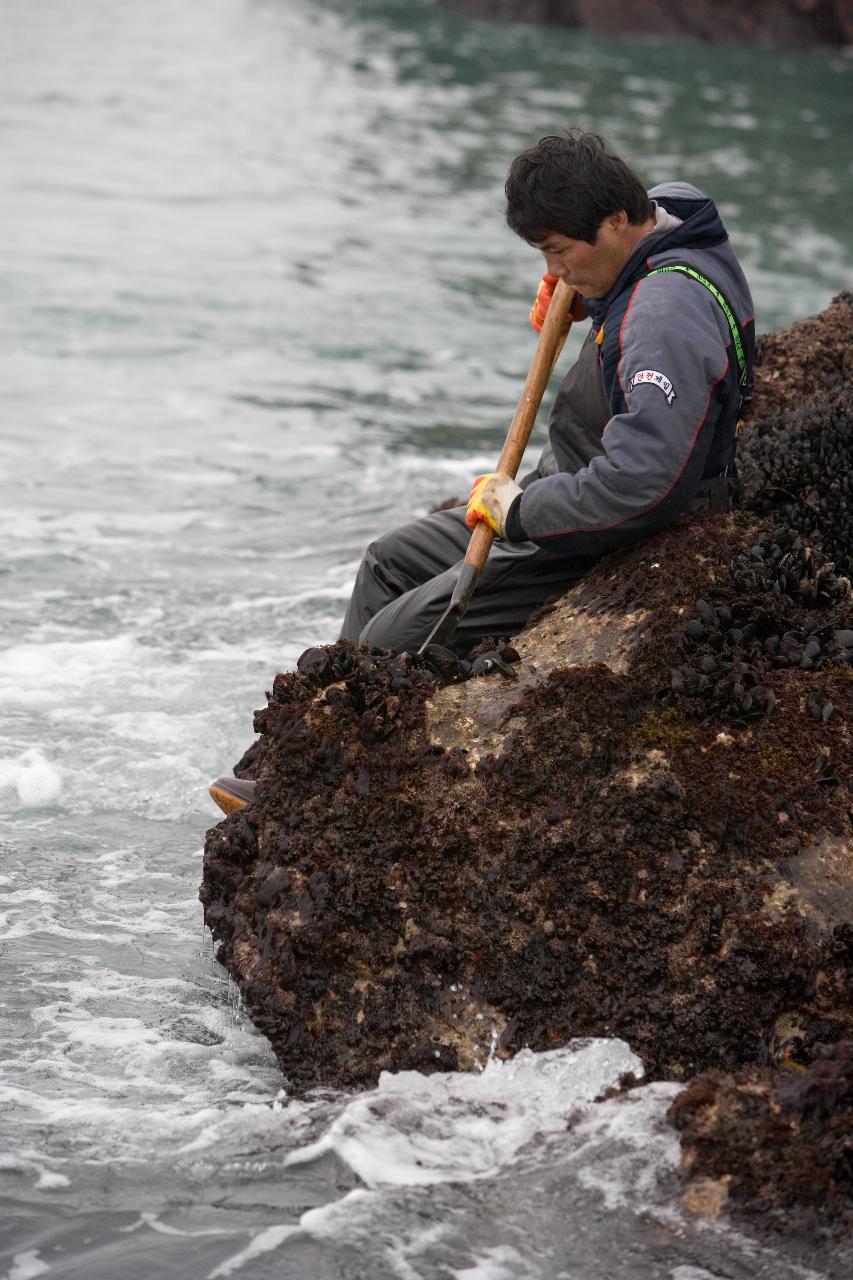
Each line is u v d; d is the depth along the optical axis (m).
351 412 13.46
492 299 17.92
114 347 15.05
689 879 4.58
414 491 11.35
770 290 18.77
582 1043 4.52
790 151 29.58
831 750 4.81
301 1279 3.76
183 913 5.81
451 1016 4.67
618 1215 3.93
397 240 20.91
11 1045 4.91
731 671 4.90
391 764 4.92
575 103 34.19
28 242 19.36
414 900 4.78
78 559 9.65
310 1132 4.38
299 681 5.22
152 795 6.70
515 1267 3.78
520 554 5.61
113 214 21.48
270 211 22.44
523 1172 4.11
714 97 35.78
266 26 47.47
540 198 5.00
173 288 17.61
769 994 4.46
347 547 10.11
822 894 4.54
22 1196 4.09
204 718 7.43
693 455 4.97
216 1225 3.97
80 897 5.88
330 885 4.86
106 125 29.08
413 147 28.44
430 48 42.75
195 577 9.45
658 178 25.95
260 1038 5.03
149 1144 4.36
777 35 44.91
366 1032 4.72
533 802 4.76
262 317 16.59
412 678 5.11
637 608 5.12
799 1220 3.80
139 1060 4.86
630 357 4.98
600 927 4.61
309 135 29.33
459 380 14.70
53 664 8.03
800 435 6.03
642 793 4.67
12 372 13.95
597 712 4.79
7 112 29.59
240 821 5.13
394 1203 4.04
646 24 45.78
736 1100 4.06
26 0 50.06
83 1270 3.79
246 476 11.58
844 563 5.51
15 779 6.73
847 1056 4.09
